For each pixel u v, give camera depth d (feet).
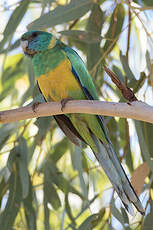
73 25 39.17
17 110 26.76
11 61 41.47
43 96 32.65
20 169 33.96
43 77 30.81
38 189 38.22
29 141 38.75
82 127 30.96
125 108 24.94
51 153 38.17
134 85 33.47
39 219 38.86
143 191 33.27
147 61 34.78
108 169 29.53
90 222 32.96
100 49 35.53
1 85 42.75
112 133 35.94
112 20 36.06
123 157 35.42
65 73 30.42
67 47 32.04
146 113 24.62
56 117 31.78
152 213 32.58
